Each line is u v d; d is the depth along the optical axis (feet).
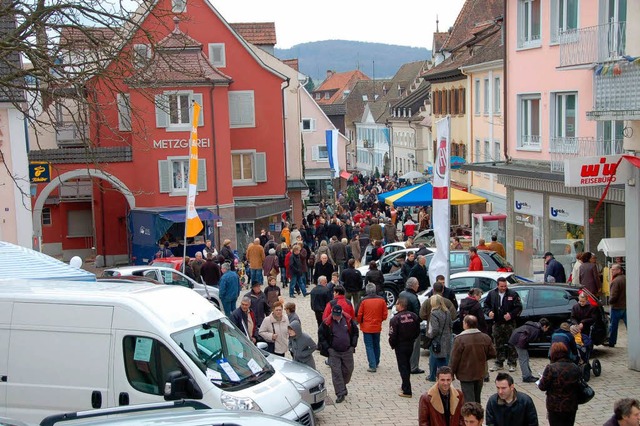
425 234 114.62
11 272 42.65
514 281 67.41
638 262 52.60
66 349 33.88
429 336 50.08
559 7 84.58
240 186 155.12
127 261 147.13
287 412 33.94
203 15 150.92
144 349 33.27
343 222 131.64
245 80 153.38
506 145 98.32
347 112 382.83
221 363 34.30
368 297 56.18
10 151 88.43
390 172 292.20
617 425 27.55
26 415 34.01
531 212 91.50
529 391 48.83
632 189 52.60
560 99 86.07
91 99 60.70
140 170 134.21
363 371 56.49
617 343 62.28
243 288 104.53
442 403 31.73
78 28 47.88
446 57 188.44
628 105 54.95
